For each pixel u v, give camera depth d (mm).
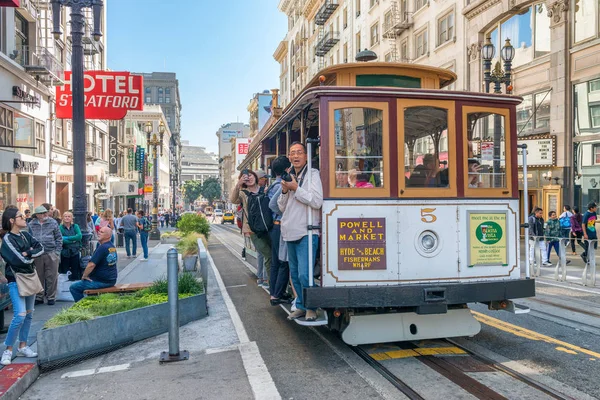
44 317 8102
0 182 18781
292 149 5711
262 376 5094
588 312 7754
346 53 41969
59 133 26750
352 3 40250
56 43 25484
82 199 10391
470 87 25297
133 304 7008
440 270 5500
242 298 9578
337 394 4598
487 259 5664
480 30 24469
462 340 6242
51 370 5777
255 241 7969
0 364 5590
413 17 30500
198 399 4598
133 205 57062
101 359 6145
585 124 19734
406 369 5211
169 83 150250
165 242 25578
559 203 20672
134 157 52469
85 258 10359
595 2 19031
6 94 18844
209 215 85562
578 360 5426
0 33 18484
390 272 5371
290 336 6691
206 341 6562
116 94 13945
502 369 5148
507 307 5816
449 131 5617
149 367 5617
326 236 5285
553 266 13945
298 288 5723
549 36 21250
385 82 6602
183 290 8055
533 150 21203
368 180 5430
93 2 10484
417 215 5473
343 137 5391
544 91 21578
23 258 5738
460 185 5625
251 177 7387
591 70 19219
